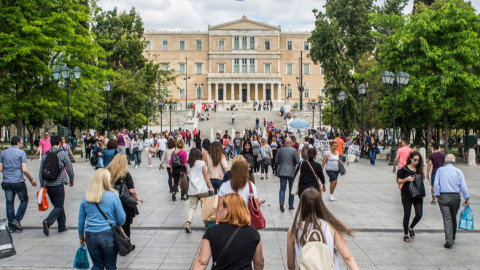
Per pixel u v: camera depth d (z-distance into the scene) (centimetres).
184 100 9569
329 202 1343
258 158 2083
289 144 1231
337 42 4491
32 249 819
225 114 6994
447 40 2745
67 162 941
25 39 2914
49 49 3108
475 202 1380
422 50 2684
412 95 2714
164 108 5884
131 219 774
